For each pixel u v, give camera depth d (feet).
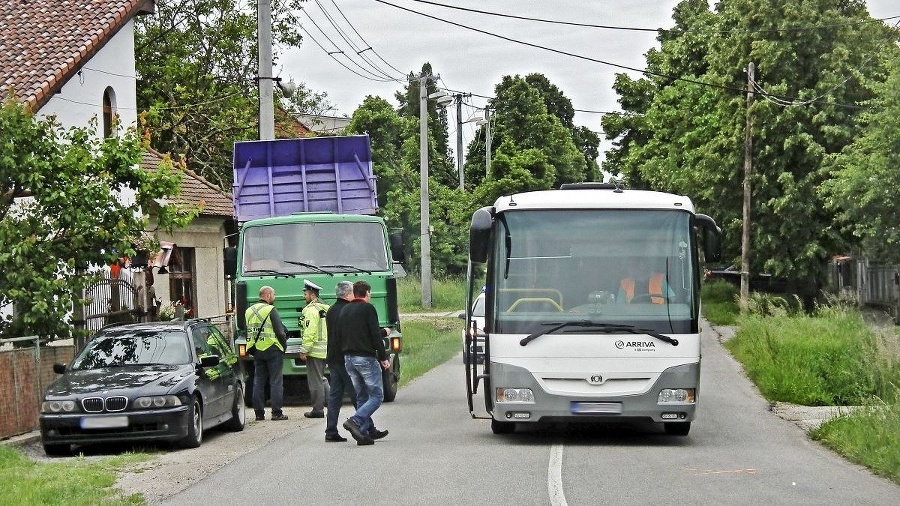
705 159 147.23
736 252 152.05
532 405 43.29
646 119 184.44
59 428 45.57
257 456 42.52
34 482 36.60
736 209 146.92
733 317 133.69
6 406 49.29
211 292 107.55
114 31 90.58
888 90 114.73
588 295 43.88
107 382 46.85
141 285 72.02
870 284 141.08
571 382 43.29
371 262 63.46
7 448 45.21
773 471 37.63
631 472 37.22
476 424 52.06
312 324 58.08
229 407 52.60
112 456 44.96
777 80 142.51
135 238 59.06
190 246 103.86
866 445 40.50
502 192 196.65
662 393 43.11
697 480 35.60
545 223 44.65
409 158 206.18
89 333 56.18
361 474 37.35
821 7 143.54
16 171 54.34
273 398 57.72
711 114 155.02
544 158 203.72
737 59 146.20
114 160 57.26
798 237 142.10
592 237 44.39
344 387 46.29
